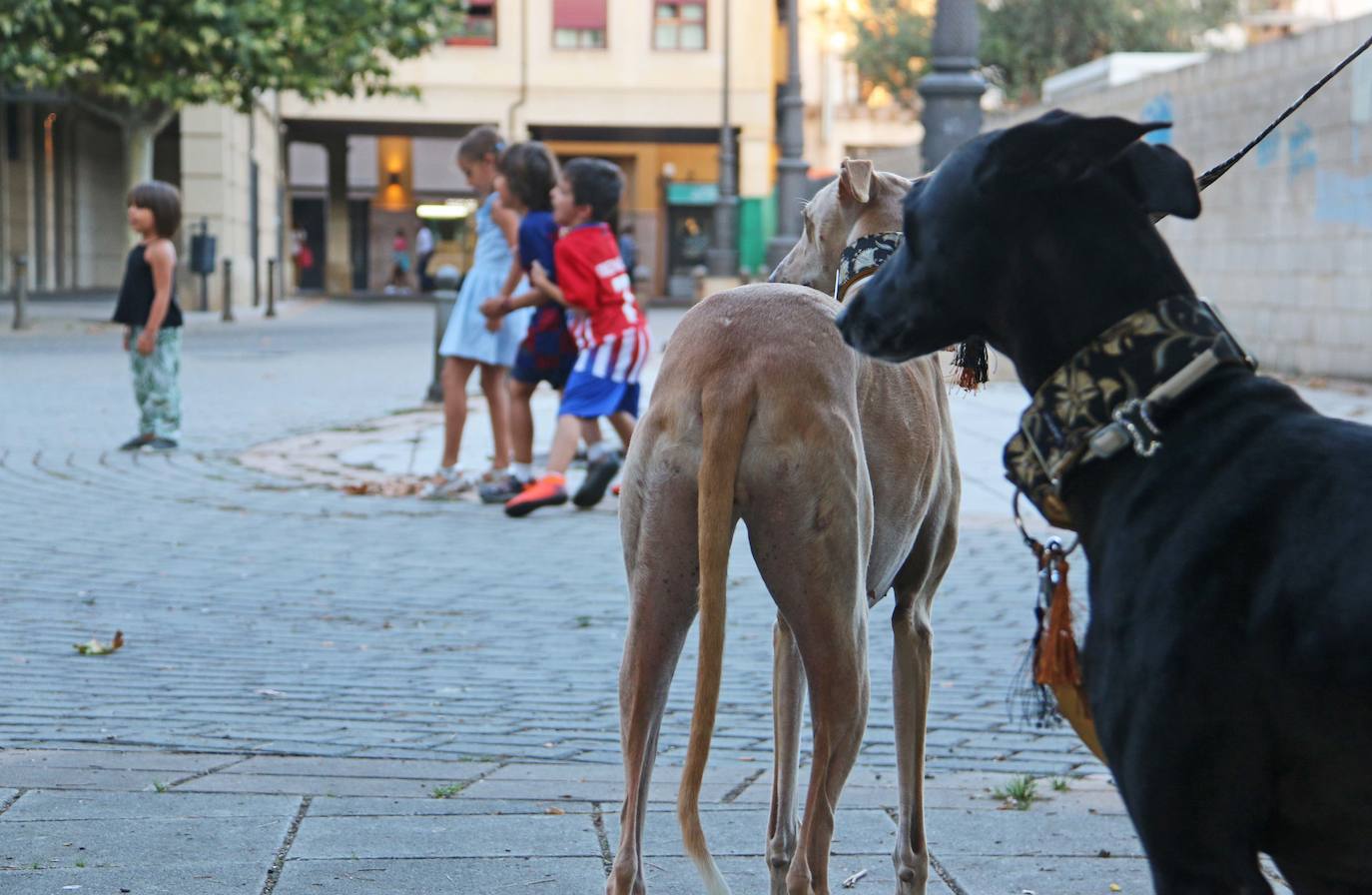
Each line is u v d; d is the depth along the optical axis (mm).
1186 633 2082
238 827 4055
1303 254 17281
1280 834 2096
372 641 6352
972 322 2400
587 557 8156
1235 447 2148
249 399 15750
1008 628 6691
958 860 3938
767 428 2988
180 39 23797
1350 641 1936
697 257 46312
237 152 34062
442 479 10086
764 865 3908
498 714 5336
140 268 11867
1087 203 2295
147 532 8672
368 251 49156
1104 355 2264
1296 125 17281
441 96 40938
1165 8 38438
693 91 41312
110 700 5391
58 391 15789
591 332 9211
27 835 3953
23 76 22859
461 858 3873
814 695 3027
